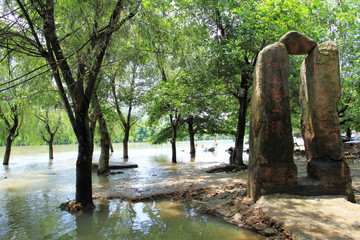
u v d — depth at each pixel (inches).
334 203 232.5
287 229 197.0
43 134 954.1
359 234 178.9
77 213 277.9
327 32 610.5
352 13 613.0
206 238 209.3
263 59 267.3
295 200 242.8
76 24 306.2
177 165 732.0
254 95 275.3
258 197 260.1
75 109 291.6
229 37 513.0
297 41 271.9
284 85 263.0
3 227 244.7
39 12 272.4
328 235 181.2
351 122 820.0
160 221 252.7
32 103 429.1
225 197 307.9
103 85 453.7
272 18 455.2
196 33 427.2
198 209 279.3
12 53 319.9
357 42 669.3
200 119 1008.9
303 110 294.8
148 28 291.6
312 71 273.4
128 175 554.9
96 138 968.3
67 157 1056.8
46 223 254.1
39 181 498.3
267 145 259.6
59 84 285.3
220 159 922.1
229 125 1008.9
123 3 263.3
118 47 347.3
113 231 231.1
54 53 289.4
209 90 597.6
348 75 655.1
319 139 268.4
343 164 260.8
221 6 500.7
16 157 1072.8
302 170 501.7
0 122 802.8
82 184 294.0
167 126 1036.5
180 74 555.8
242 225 229.9
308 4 466.6
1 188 434.3
